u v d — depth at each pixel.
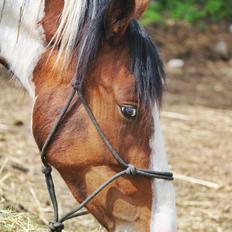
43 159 4.79
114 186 4.61
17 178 8.01
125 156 4.59
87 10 4.61
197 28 18.17
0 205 6.50
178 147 10.05
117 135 4.57
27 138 9.64
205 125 11.27
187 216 7.64
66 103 4.64
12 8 4.85
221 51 16.83
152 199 4.59
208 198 8.21
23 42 4.82
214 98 13.40
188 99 13.08
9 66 4.95
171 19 18.55
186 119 11.52
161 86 4.62
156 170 4.57
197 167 9.27
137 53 4.59
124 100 4.54
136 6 4.50
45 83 4.74
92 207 4.69
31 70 4.79
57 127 4.67
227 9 19.41
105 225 4.71
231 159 9.73
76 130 4.64
